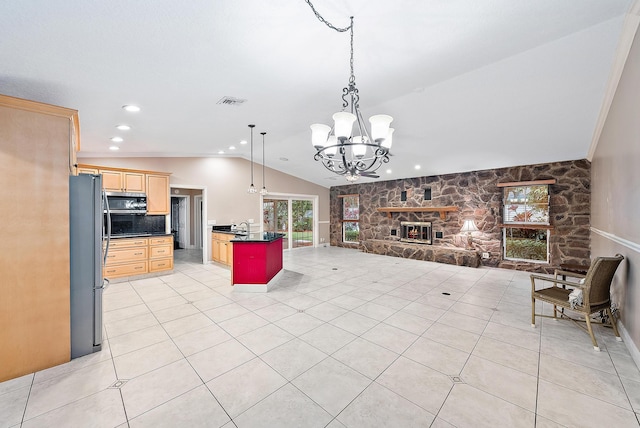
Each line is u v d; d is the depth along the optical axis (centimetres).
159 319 321
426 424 164
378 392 193
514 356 240
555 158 518
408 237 769
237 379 208
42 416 171
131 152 571
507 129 419
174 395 190
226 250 616
